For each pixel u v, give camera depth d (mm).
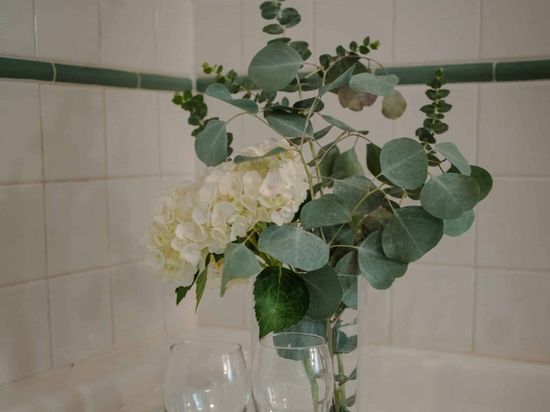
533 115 1143
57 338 1069
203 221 665
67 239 1081
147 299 1265
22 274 1006
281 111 787
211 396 768
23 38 996
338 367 788
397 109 898
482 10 1156
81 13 1098
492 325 1194
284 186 666
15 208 991
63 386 1012
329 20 1268
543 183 1146
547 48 1126
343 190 771
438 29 1188
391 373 1223
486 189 793
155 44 1276
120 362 1136
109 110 1160
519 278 1172
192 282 736
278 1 904
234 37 1352
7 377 996
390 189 807
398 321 1252
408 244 742
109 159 1163
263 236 684
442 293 1222
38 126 1022
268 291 696
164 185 1305
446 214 721
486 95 1167
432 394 1194
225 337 1350
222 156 748
